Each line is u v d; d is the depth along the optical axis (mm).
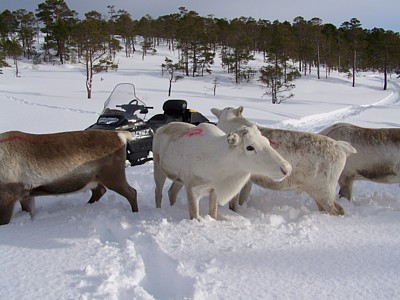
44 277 3414
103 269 3529
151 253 3975
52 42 70250
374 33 90375
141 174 8219
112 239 4605
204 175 4898
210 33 83000
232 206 5766
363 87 61469
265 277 3428
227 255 3881
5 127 16031
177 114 10672
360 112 29156
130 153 9125
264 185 5652
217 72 66812
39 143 5137
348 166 6008
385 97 47812
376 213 5402
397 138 5840
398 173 5859
